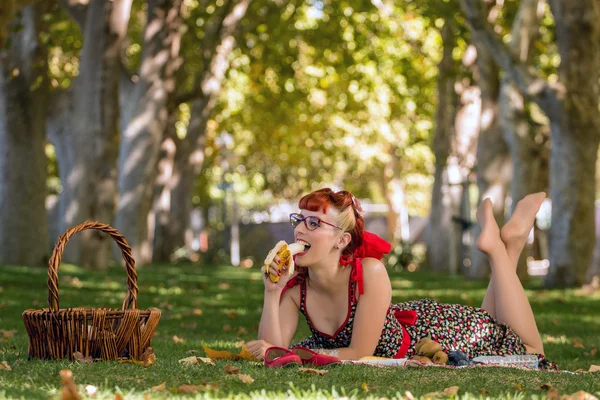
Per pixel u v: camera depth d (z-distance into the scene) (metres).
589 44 17.89
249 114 36.53
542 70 25.17
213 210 46.97
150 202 24.08
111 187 20.31
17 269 18.05
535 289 18.62
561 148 18.48
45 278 16.64
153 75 23.11
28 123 20.19
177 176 32.59
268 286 5.51
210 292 16.06
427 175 45.09
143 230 24.02
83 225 5.19
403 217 50.31
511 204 21.00
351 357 5.37
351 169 45.81
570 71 18.00
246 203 57.38
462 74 24.62
